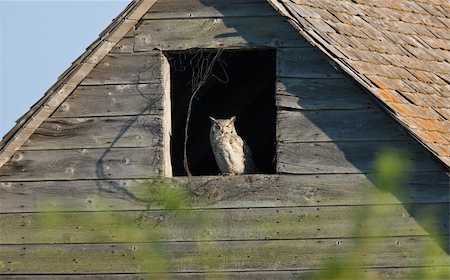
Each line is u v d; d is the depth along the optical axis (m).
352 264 41.75
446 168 52.81
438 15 63.03
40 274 55.31
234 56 61.19
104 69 55.66
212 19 55.41
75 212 55.31
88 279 55.06
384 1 60.97
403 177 53.72
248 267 54.28
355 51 55.56
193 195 54.66
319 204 54.12
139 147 55.25
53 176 55.56
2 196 55.66
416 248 53.53
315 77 54.56
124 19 55.25
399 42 58.50
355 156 54.12
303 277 53.91
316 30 54.97
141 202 54.97
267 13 55.12
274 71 63.03
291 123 54.53
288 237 54.16
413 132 53.19
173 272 54.53
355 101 54.31
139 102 55.47
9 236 55.50
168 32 55.56
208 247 54.47
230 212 54.56
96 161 55.41
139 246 54.81
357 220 53.88
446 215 53.53
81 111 55.62
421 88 56.31
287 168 54.41
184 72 59.66
